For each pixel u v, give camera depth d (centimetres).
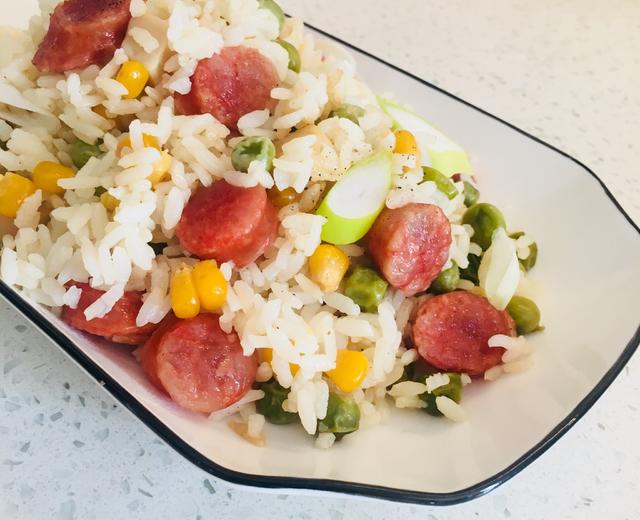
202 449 12
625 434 17
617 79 27
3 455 14
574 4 30
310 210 15
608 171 23
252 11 16
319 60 18
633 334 15
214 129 15
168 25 15
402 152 16
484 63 27
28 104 16
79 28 15
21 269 14
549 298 17
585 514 15
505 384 15
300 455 13
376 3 28
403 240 15
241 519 14
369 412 15
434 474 13
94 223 14
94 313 14
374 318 15
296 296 15
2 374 15
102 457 14
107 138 15
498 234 17
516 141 19
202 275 14
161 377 13
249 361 14
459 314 16
